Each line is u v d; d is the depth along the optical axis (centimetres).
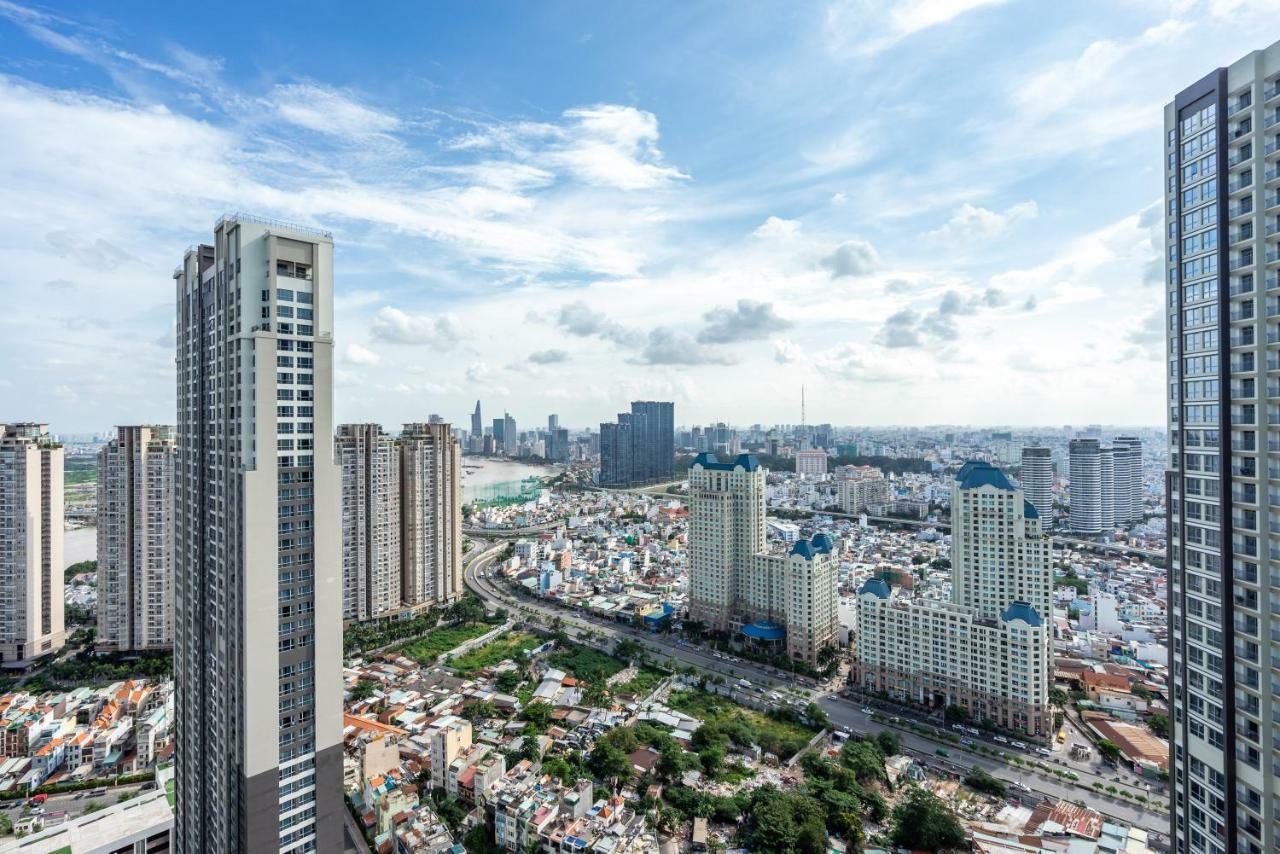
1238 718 8994
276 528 10738
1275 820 8488
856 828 16350
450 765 19012
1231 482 9125
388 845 16588
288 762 11050
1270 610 8606
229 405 11419
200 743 13112
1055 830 16012
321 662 11331
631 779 19262
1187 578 9838
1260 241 8712
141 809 15700
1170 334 10219
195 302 13362
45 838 14525
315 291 11288
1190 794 9800
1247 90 8888
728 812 17388
